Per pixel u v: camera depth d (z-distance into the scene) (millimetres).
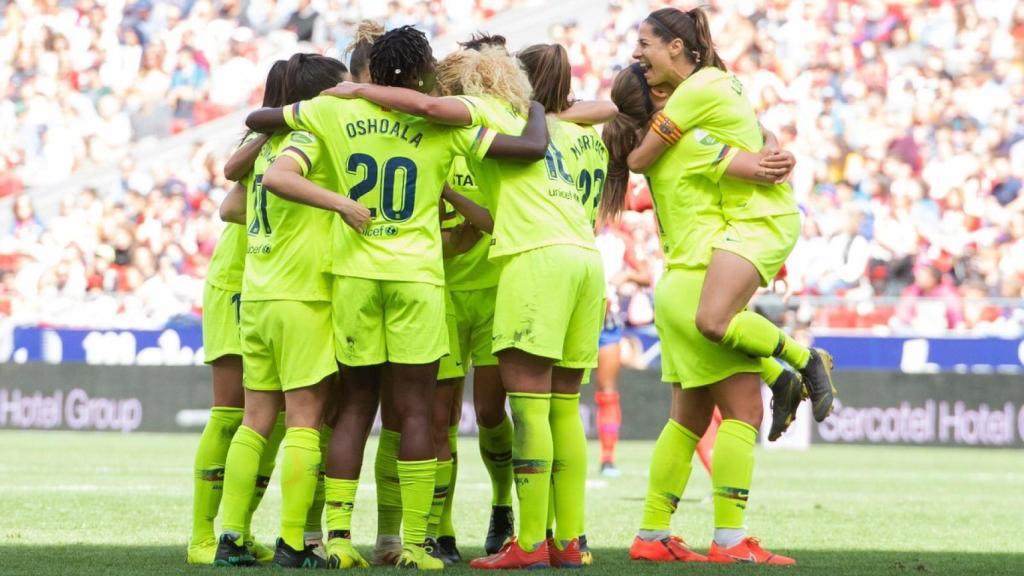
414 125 17781
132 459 44031
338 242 17859
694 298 20031
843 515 29172
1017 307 59031
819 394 19984
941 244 66938
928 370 57938
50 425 60094
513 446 18312
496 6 81188
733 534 19844
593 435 57000
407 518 18062
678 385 20641
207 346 19328
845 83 74312
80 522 24656
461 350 20656
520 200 18188
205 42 82250
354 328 17781
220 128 78000
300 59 19266
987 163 70250
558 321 18016
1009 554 21625
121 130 80438
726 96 19812
